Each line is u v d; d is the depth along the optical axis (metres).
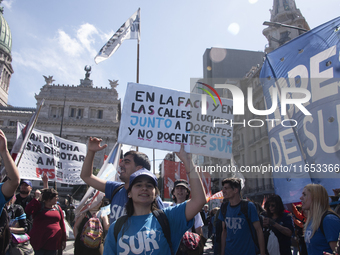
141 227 2.77
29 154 9.30
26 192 7.20
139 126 4.30
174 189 5.65
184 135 4.24
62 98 63.19
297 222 5.69
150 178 2.91
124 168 4.01
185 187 5.53
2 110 64.75
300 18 39.12
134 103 4.37
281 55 4.73
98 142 4.01
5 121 63.97
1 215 3.94
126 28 11.70
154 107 4.36
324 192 3.51
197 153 4.13
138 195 2.87
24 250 5.21
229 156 4.14
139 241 2.68
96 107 63.66
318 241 3.37
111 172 5.81
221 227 5.50
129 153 4.10
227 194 4.87
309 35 4.52
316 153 4.00
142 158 4.04
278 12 40.84
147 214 2.90
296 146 4.16
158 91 4.41
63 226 6.55
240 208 4.73
